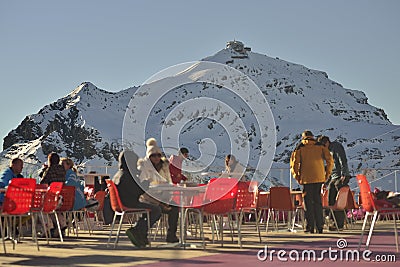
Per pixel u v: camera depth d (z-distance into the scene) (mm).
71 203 8070
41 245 7355
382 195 7113
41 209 7141
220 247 6977
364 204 6234
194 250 6641
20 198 6301
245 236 8766
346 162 10031
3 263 5469
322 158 9328
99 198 9578
